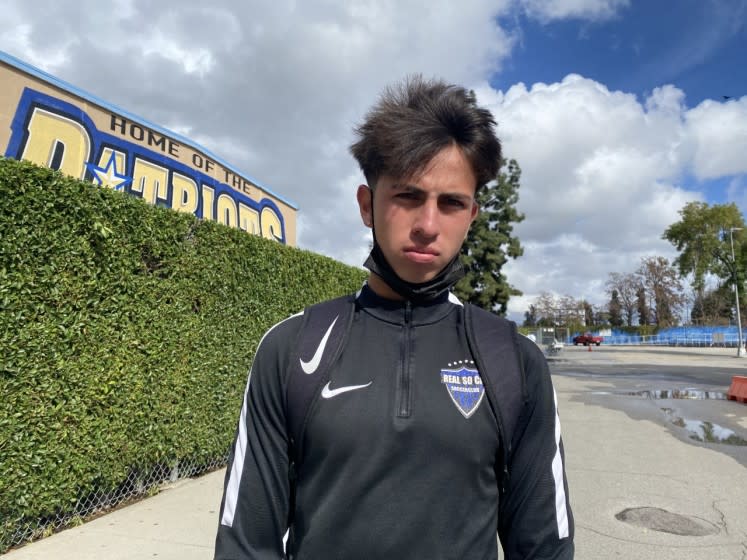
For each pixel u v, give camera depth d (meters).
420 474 1.05
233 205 10.09
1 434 3.49
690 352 41.12
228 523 1.13
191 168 8.80
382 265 1.20
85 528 4.12
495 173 1.22
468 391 1.12
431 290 1.18
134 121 7.57
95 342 4.16
